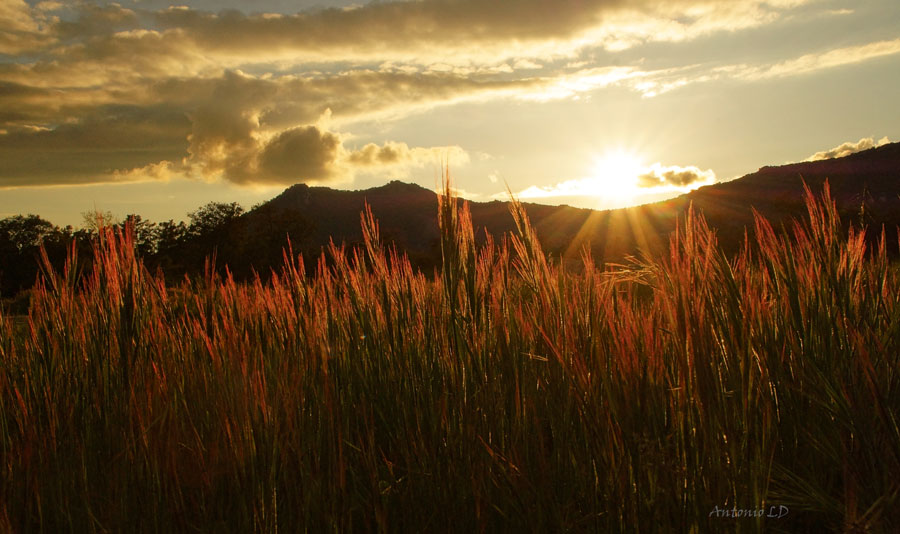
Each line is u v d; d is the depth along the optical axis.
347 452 2.89
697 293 2.64
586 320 2.90
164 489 2.69
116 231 3.77
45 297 3.85
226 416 2.78
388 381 3.20
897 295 3.19
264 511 2.48
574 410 2.67
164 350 3.59
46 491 2.79
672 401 2.56
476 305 3.19
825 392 2.65
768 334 2.77
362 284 3.73
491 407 2.82
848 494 2.29
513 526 2.48
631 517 2.31
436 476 2.65
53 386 3.39
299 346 3.40
